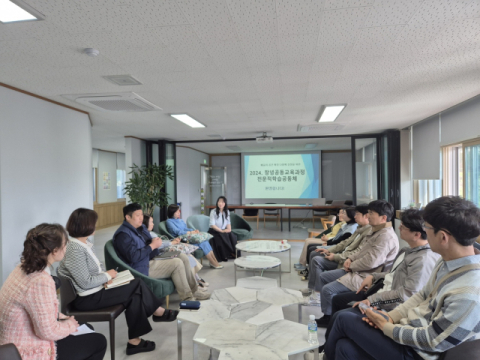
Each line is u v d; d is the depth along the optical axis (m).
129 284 2.37
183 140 7.36
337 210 9.12
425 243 1.93
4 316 1.43
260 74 2.82
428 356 1.36
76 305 2.22
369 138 6.68
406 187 6.14
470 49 2.32
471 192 3.99
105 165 9.68
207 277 4.21
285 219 10.81
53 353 1.54
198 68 2.65
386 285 2.15
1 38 2.03
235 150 10.62
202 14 1.78
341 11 1.77
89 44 2.15
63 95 3.40
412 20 1.88
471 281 1.23
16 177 3.12
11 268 3.05
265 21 1.87
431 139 5.06
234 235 5.27
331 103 3.95
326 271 2.96
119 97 3.47
